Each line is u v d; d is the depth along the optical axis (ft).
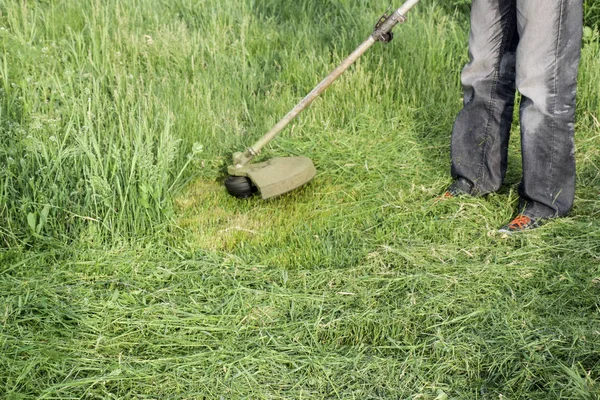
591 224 12.48
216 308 10.92
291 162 14.15
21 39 17.33
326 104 16.84
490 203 13.53
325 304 10.96
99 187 12.47
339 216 13.44
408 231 12.87
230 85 17.66
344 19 20.76
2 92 14.66
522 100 12.35
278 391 9.33
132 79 16.11
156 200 12.84
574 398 8.82
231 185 13.93
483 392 9.25
